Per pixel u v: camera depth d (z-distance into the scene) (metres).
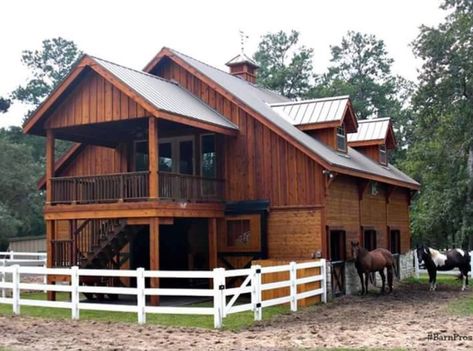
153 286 16.75
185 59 21.50
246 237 19.81
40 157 54.41
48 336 12.32
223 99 20.53
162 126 20.12
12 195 40.72
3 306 18.03
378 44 55.38
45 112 18.52
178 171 21.17
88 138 21.00
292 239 19.17
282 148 19.53
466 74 28.92
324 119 21.39
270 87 50.00
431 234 36.06
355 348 10.55
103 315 15.62
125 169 21.92
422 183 35.44
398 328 12.88
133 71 19.61
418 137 37.53
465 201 31.31
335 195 19.98
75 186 18.39
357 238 21.75
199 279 20.92
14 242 40.69
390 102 52.28
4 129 54.00
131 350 10.73
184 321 14.30
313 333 12.37
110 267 20.62
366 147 26.81
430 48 29.28
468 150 30.92
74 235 18.91
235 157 20.23
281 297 16.92
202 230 20.84
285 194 19.41
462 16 29.23
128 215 17.16
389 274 21.14
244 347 10.88
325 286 17.94
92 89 18.11
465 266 22.08
